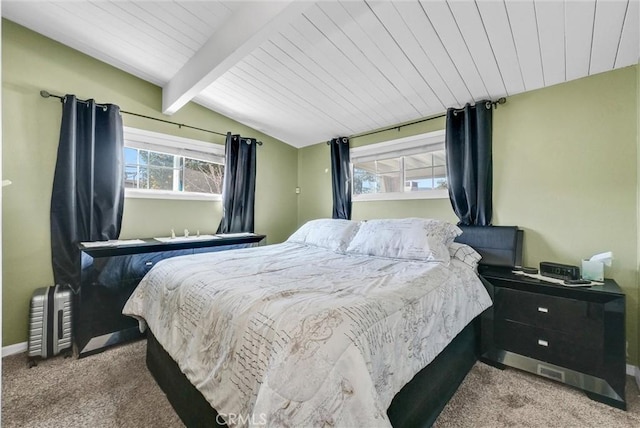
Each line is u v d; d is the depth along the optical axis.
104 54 2.68
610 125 2.14
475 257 2.34
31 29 2.42
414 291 1.57
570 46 1.95
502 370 2.11
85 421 1.62
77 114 2.59
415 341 1.42
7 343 2.30
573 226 2.27
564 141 2.31
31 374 2.04
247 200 3.72
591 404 1.75
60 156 2.50
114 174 2.72
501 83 2.40
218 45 2.31
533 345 2.02
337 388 0.99
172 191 3.24
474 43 2.01
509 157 2.55
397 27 1.96
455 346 1.85
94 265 2.33
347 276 1.80
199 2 2.06
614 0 1.61
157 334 1.78
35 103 2.43
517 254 2.38
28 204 2.40
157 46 2.54
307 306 1.25
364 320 1.20
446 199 2.93
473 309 1.99
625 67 2.09
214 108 3.48
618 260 2.11
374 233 2.59
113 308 2.40
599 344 1.80
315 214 4.20
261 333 1.17
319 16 1.94
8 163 2.32
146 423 1.60
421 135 3.11
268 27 1.91
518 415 1.66
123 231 2.88
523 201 2.48
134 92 2.96
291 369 1.02
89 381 1.96
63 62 2.57
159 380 1.88
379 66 2.37
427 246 2.22
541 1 1.66
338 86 2.72
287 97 3.03
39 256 2.44
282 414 0.96
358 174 3.71
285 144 4.28
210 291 1.55
